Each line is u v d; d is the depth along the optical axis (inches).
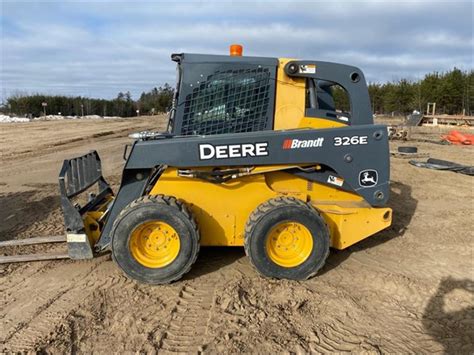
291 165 161.2
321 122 168.1
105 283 160.6
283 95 165.8
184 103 164.2
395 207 274.2
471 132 852.0
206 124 165.5
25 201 284.5
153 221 151.3
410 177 375.2
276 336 126.3
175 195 163.8
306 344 122.9
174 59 168.9
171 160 154.6
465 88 1396.4
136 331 128.7
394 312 141.6
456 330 131.4
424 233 222.8
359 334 128.5
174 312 139.5
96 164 204.2
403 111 1582.2
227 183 164.1
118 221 151.3
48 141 666.2
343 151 161.2
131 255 153.3
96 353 118.3
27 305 144.3
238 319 134.8
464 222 242.1
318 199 173.2
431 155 518.3
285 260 159.9
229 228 167.5
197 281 161.6
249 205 167.0
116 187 325.4
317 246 157.6
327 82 176.7
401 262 183.3
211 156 154.8
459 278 167.9
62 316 136.7
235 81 164.4
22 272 170.9
